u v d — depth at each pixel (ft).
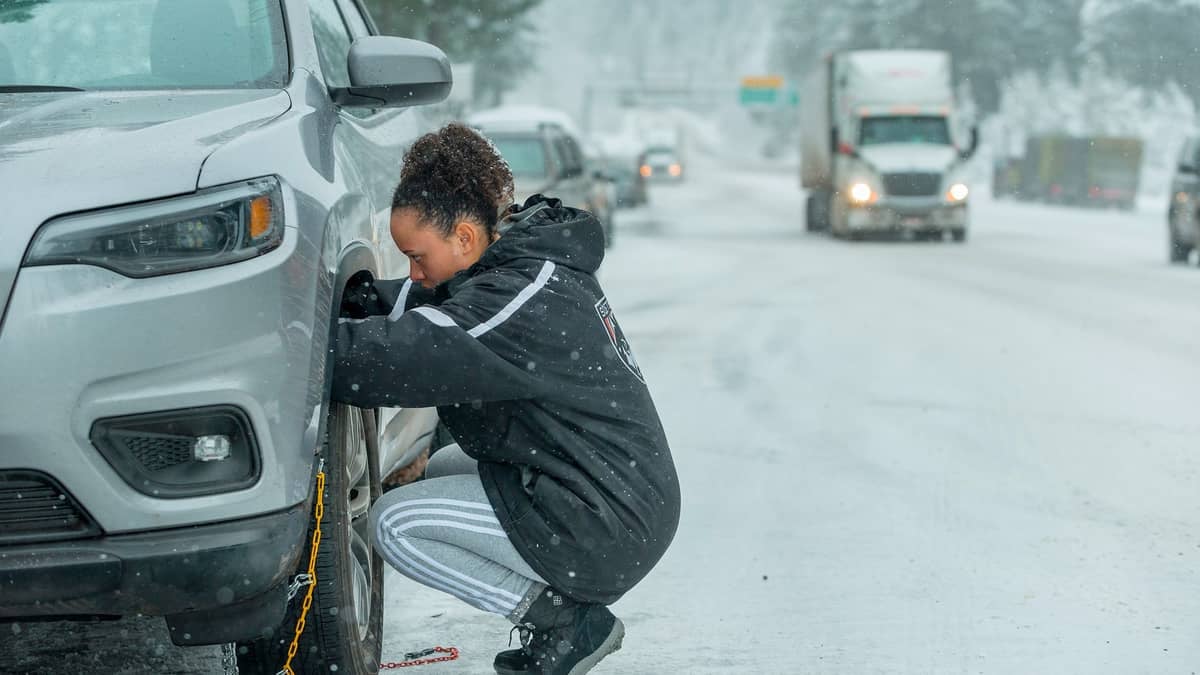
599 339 10.82
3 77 12.82
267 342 9.82
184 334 9.52
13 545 9.43
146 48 13.14
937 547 18.11
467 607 15.75
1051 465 23.20
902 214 100.58
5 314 9.27
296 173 10.82
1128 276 67.77
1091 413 28.22
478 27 111.24
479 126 59.72
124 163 9.91
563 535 10.67
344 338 10.53
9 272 9.32
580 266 10.93
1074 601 15.83
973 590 16.25
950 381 32.50
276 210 10.19
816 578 16.74
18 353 9.21
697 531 18.93
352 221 11.84
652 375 33.09
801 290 57.82
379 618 13.00
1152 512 20.01
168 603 9.57
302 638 11.16
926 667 13.71
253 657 11.20
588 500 10.67
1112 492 21.25
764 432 26.04
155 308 9.46
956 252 89.20
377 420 13.15
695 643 14.43
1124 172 178.70
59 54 13.03
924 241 103.65
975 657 13.99
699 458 23.66
